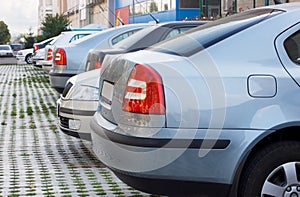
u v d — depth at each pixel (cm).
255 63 367
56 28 5203
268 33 378
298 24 382
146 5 3681
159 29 727
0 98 1354
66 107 622
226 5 2311
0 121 946
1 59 3672
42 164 623
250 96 357
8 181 548
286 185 366
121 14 4344
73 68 970
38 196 497
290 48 376
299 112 359
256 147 369
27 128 870
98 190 517
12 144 736
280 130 365
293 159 367
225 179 357
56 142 749
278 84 361
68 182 546
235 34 380
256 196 366
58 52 986
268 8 424
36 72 2597
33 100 1307
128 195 500
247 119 354
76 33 1471
